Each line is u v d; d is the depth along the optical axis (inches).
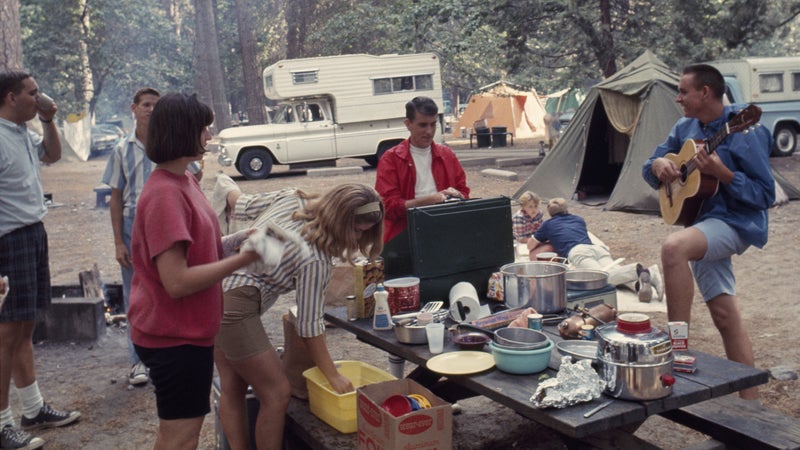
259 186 656.4
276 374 127.0
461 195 168.6
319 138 729.0
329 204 120.3
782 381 177.6
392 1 956.0
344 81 725.3
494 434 157.5
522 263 144.9
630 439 108.1
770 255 316.5
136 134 188.5
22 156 162.1
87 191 693.3
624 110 471.5
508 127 1179.3
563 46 745.6
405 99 746.8
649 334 101.8
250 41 1163.9
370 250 125.6
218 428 147.7
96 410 184.1
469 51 836.0
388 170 182.4
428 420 110.2
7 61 468.4
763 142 146.3
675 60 712.4
